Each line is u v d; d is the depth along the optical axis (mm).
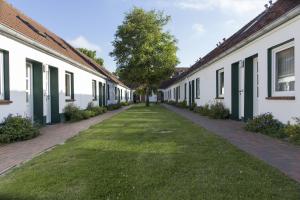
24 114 9422
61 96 13281
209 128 9359
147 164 4859
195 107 19438
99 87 24203
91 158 5371
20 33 8672
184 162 4922
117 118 14398
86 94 18391
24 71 9508
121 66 31094
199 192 3564
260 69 9273
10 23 9227
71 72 14984
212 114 13219
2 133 7492
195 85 21500
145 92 33656
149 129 9438
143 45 29453
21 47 9305
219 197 3395
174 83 36969
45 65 11391
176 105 30344
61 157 5504
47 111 12258
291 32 7379
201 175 4199
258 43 9438
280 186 3672
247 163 4758
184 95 28266
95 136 8109
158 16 31281
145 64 30125
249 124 8727
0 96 8273
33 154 5992
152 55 30094
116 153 5762
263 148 5949
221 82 14812
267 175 4105
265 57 8891
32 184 3992
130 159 5234
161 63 30219
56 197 3551
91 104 19203
